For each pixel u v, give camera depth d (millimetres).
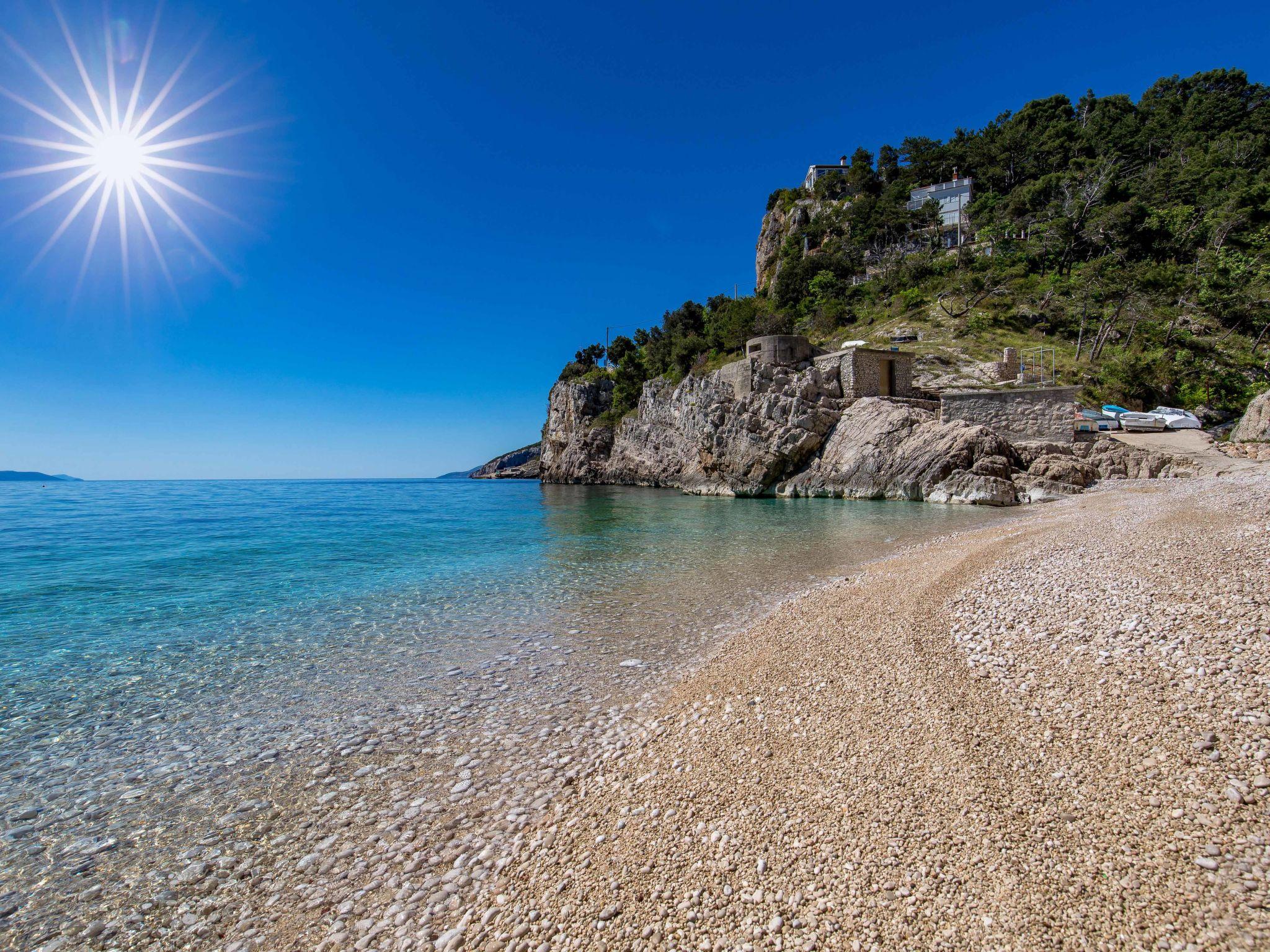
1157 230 68438
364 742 7141
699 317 99062
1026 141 104062
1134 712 5555
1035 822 4254
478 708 8070
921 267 77750
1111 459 34719
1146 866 3719
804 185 141750
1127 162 92625
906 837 4285
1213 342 52469
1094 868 3758
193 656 10500
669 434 72312
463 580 16906
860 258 95812
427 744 7031
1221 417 43531
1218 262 61812
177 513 43250
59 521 36250
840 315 77375
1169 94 109688
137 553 22422
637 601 14008
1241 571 8789
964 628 8859
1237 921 3227
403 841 5141
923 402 45750
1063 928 3348
